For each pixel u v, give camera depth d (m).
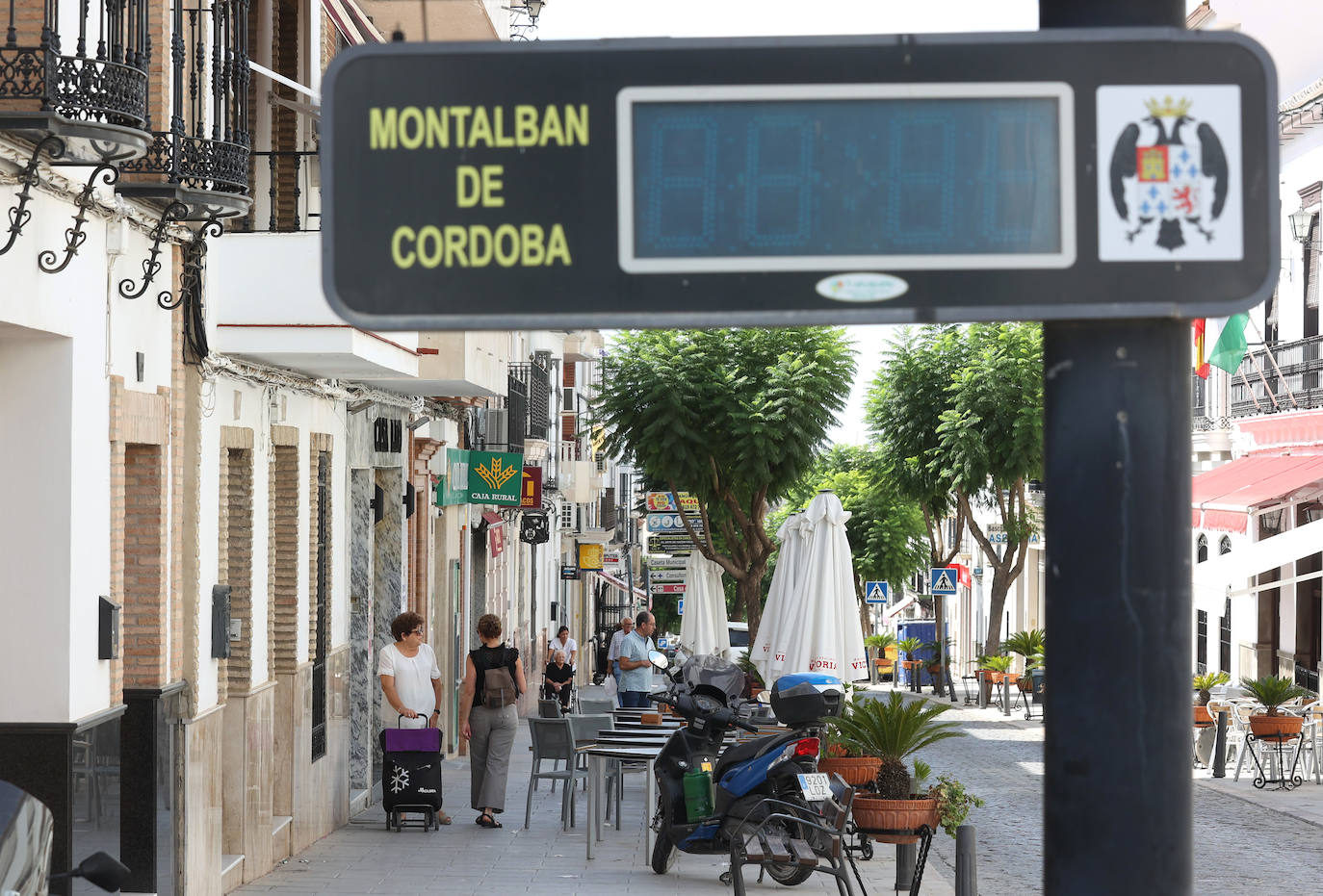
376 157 3.02
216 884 12.10
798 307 3.01
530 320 3.02
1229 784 20.66
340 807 16.59
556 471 45.44
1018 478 38.00
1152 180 2.99
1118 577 2.99
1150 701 2.97
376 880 13.19
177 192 10.02
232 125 10.82
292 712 14.55
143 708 10.76
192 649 11.50
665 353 30.44
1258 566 22.20
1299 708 21.14
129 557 10.89
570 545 55.16
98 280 9.67
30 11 8.56
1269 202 2.99
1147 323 3.03
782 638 19.59
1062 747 3.00
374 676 19.48
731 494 31.23
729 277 3.02
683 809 13.27
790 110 3.01
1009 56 3.00
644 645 24.33
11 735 9.10
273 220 14.45
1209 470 33.75
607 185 3.02
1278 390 30.78
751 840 11.26
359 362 13.46
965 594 67.12
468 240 3.02
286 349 12.51
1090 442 3.02
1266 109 2.99
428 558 22.05
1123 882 2.95
